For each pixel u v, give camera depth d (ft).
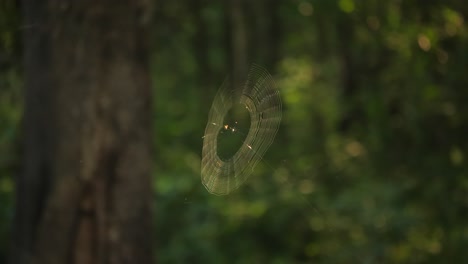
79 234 12.69
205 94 38.47
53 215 12.66
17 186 13.08
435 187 26.58
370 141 29.71
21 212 12.96
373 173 28.76
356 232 27.66
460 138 26.07
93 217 12.73
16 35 15.74
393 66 28.30
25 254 12.85
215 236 27.12
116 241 12.86
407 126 27.09
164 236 26.63
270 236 28.35
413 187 27.02
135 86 13.01
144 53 13.17
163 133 33.91
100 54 12.76
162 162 32.17
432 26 24.45
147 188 13.19
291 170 32.71
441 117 26.30
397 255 26.78
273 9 39.19
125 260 12.93
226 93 9.98
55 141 12.68
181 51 36.17
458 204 26.37
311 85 42.52
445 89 25.98
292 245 28.17
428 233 26.94
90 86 12.70
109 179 12.82
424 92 26.02
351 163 31.50
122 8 12.89
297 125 41.19
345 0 26.14
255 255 27.48
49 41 12.71
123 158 12.89
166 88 39.52
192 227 26.94
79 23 12.70
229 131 9.92
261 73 10.09
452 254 26.45
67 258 12.67
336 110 35.88
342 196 29.50
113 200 12.84
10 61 16.24
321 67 43.11
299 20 40.06
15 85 16.72
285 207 28.55
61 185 12.64
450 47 24.79
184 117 36.99
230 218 27.76
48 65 12.73
